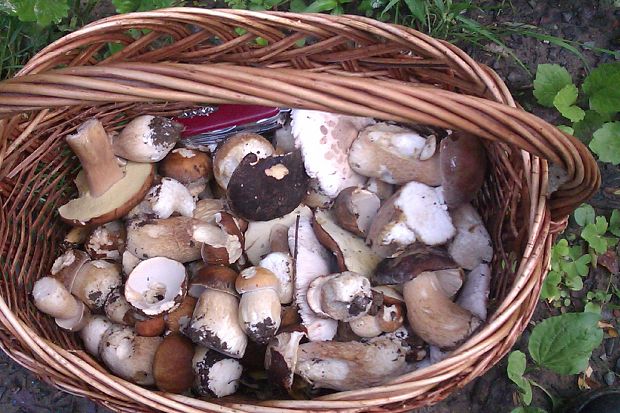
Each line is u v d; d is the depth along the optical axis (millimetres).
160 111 801
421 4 921
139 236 727
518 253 690
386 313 713
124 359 705
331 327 720
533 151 609
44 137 763
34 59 681
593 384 851
